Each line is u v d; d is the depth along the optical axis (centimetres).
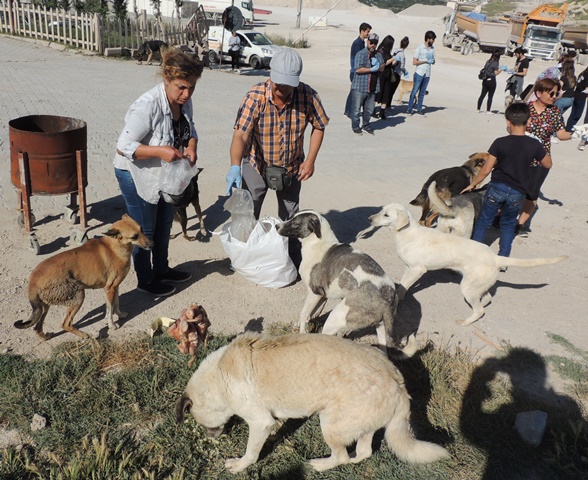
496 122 1508
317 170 941
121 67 1862
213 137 1070
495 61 1578
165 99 430
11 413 350
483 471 347
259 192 541
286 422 375
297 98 495
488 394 416
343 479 332
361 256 436
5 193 698
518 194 550
